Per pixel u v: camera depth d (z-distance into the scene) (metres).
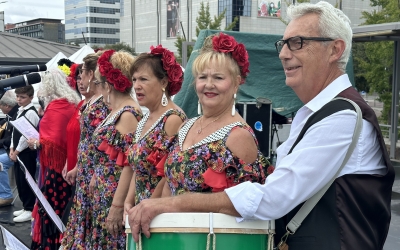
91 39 104.75
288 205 1.54
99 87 3.26
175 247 1.60
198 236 1.59
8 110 6.34
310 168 1.52
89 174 3.32
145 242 1.65
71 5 109.69
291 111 5.51
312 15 1.67
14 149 5.56
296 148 1.58
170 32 63.94
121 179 2.90
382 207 1.60
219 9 54.09
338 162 1.53
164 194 2.18
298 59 1.67
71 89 4.33
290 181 1.53
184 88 5.13
